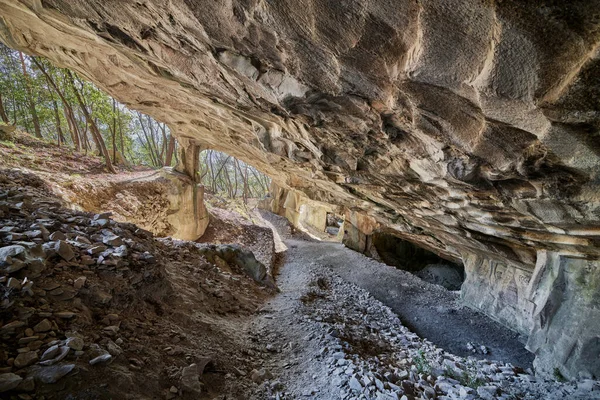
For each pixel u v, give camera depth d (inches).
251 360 165.9
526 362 326.3
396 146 177.8
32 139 625.0
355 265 655.1
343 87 132.4
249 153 468.4
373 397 137.3
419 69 98.9
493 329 395.9
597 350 231.8
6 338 94.9
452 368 224.4
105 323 126.3
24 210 174.6
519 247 315.9
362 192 382.3
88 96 607.8
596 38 68.1
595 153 103.6
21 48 279.9
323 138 216.5
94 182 464.1
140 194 525.7
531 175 137.9
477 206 222.4
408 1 82.8
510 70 84.3
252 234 743.1
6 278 111.3
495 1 71.0
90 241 171.0
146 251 189.9
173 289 189.6
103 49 228.1
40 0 161.5
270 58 132.3
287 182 609.6
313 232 1262.3
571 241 219.3
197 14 120.0
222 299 233.8
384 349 250.2
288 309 269.6
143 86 312.5
